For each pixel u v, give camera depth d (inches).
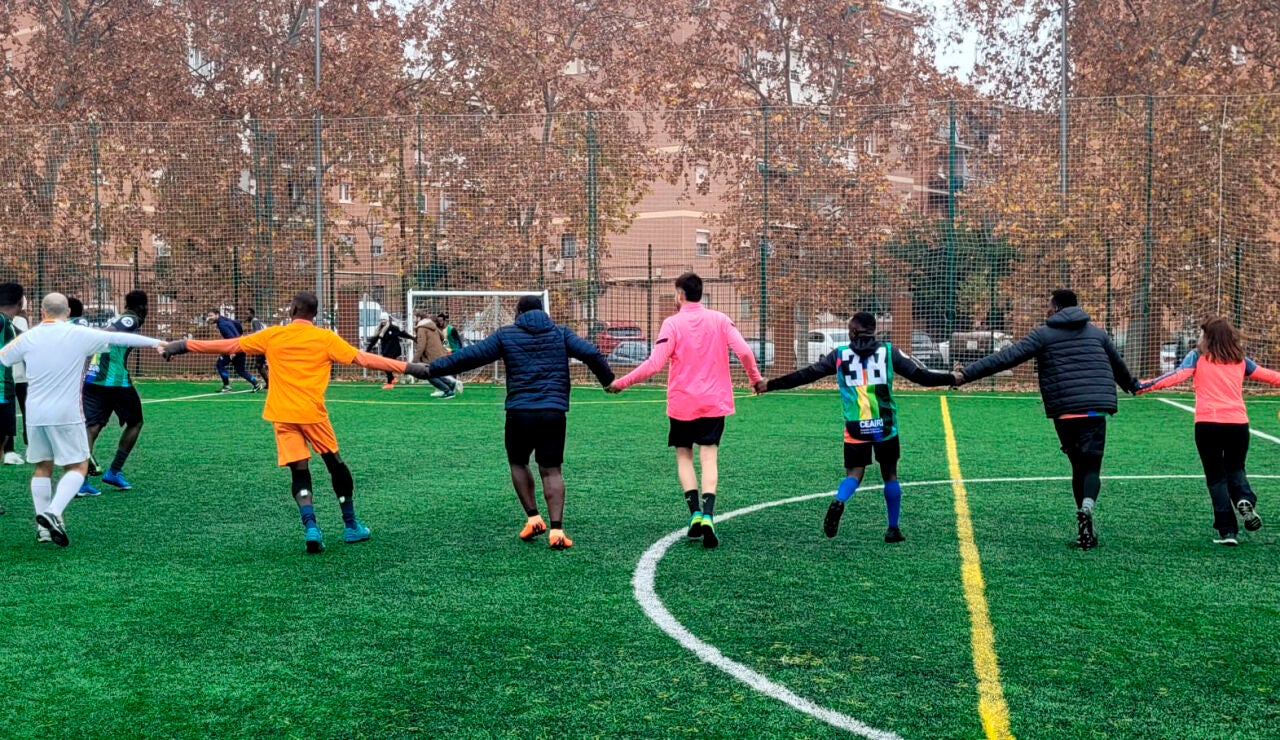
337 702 166.6
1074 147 854.5
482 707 164.2
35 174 991.0
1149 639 197.8
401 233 970.7
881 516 322.7
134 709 163.8
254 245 988.6
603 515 325.1
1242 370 282.7
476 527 306.0
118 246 1002.7
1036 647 193.2
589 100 1165.7
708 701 166.6
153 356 1022.4
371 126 962.1
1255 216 823.7
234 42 1152.8
